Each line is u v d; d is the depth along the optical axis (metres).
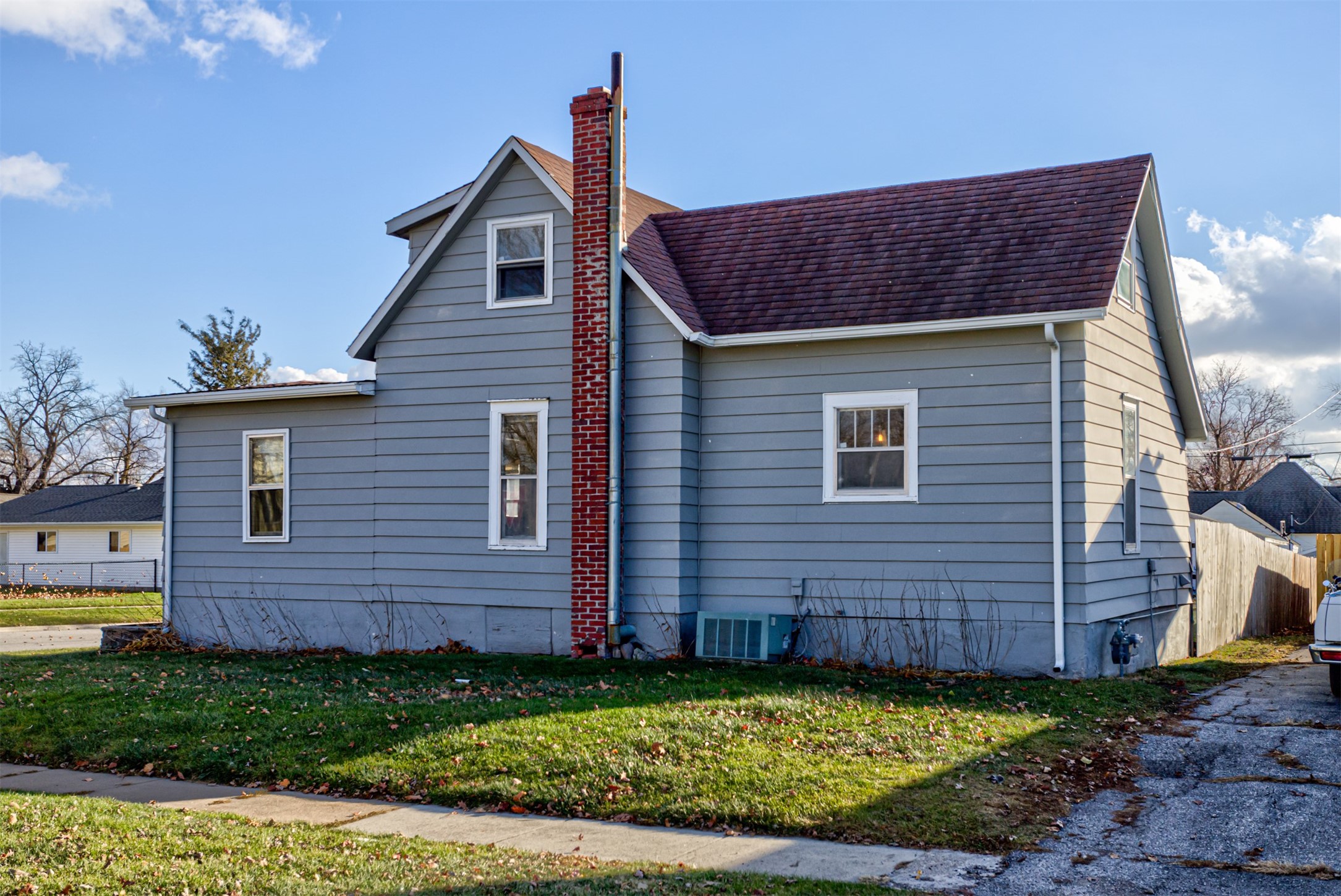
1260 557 23.69
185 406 18.72
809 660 14.52
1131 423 15.72
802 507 14.78
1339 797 8.39
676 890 6.51
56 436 73.94
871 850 7.46
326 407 17.53
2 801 8.58
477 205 16.28
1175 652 17.42
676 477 14.89
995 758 9.47
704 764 9.12
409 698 12.14
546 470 15.72
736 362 15.20
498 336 16.16
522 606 15.82
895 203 16.59
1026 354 13.77
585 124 15.38
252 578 18.05
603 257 15.16
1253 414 69.50
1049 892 6.63
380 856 7.23
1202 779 9.17
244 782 9.72
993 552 13.80
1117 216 14.52
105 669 15.27
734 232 17.16
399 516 16.81
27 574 52.06
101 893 6.45
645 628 15.00
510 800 8.75
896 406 14.39
